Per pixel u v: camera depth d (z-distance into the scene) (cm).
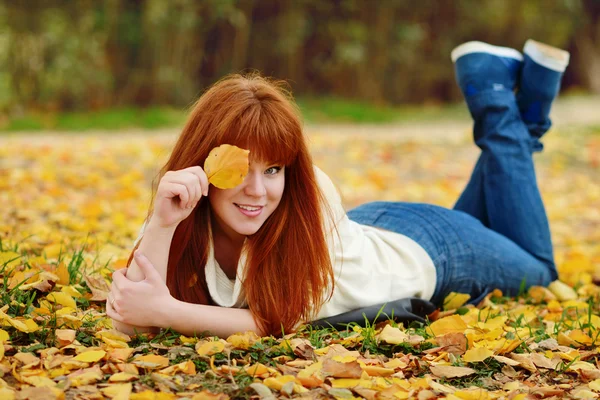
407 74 2116
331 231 329
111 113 1579
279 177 308
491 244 408
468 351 297
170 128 1503
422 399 260
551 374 298
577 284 472
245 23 1816
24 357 271
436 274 381
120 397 244
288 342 298
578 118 1780
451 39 2173
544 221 445
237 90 303
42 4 1576
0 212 595
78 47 1611
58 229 540
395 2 2002
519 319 363
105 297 355
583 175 988
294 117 307
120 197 704
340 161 1015
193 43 1759
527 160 449
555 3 2278
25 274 354
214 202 308
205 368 279
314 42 1980
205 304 326
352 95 2034
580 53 2531
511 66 461
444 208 412
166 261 305
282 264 318
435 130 1560
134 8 1677
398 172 967
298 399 252
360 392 260
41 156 931
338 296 337
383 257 361
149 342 302
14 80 1584
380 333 322
